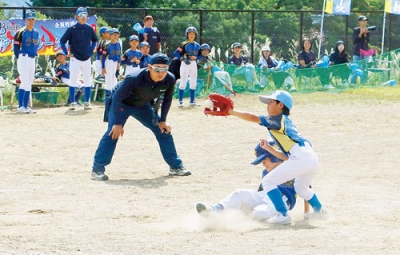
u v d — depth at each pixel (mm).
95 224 10688
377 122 23641
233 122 23375
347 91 32750
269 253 8914
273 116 10727
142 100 14531
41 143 19047
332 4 36750
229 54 42188
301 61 33750
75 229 10320
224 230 10328
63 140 19578
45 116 24688
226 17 44625
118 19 41031
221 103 10641
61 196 12844
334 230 10320
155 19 43500
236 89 31328
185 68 27469
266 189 10742
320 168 15898
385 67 35500
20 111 25578
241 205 10953
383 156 17453
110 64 26859
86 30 26266
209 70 30453
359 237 9812
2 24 29562
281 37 45312
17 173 15023
